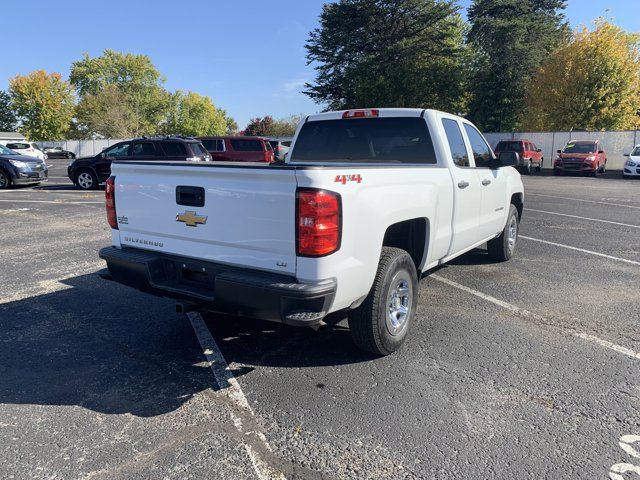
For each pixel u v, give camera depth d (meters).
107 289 5.68
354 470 2.55
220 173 3.28
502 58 40.53
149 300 5.32
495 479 2.47
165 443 2.78
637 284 5.84
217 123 92.31
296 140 5.43
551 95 33.97
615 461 2.61
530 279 6.04
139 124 68.69
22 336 4.32
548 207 12.89
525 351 3.98
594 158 24.34
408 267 3.90
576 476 2.49
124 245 4.06
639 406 3.15
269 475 2.51
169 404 3.20
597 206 13.10
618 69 31.92
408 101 38.25
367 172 3.29
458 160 4.97
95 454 2.68
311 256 2.98
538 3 48.25
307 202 2.93
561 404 3.18
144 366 3.76
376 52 39.44
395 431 2.89
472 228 5.25
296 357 3.91
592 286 5.76
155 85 79.00
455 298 5.31
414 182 3.87
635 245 8.09
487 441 2.79
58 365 3.76
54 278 6.11
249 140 19.48
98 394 3.33
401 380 3.51
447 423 2.97
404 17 38.47
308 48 40.88
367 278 3.38
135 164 3.80
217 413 3.10
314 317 3.00
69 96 64.44
